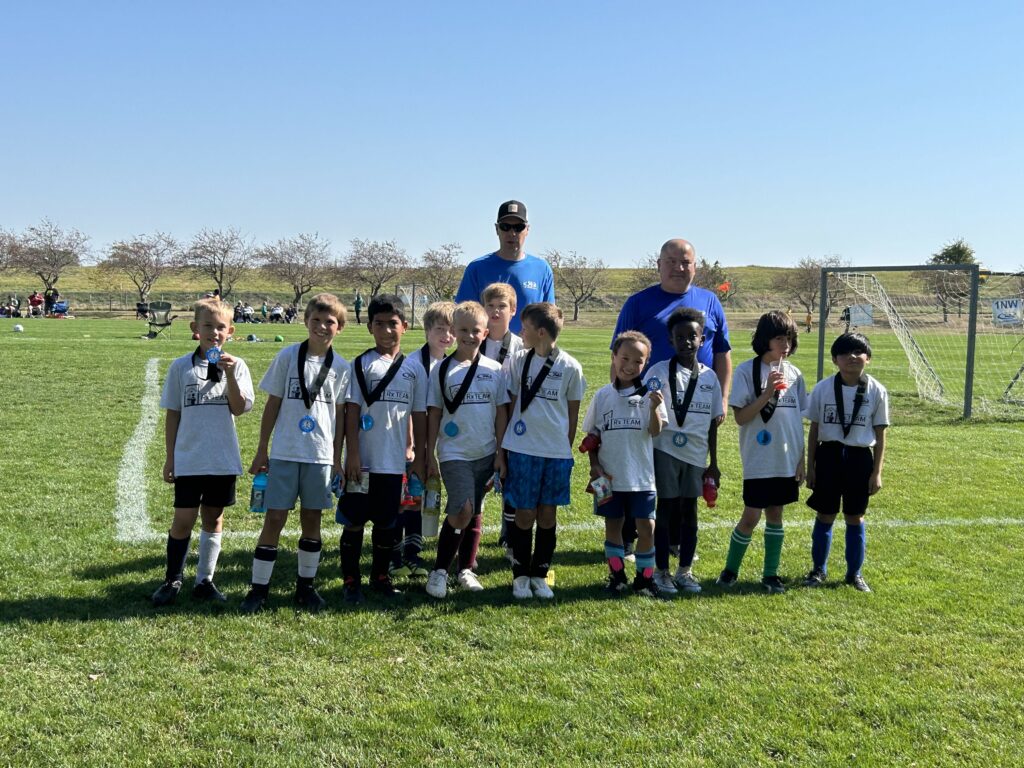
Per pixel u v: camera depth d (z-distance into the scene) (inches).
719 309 254.4
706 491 220.8
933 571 235.0
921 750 139.3
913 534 273.4
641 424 211.2
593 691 157.8
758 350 220.4
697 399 220.4
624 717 147.9
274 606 198.2
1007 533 275.4
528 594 210.4
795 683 162.9
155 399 540.1
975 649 180.4
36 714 143.3
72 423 446.0
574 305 3016.7
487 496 319.0
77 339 1078.4
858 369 218.7
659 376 221.9
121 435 415.8
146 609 193.3
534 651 176.6
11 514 268.1
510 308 237.8
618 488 210.8
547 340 210.2
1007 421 567.5
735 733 143.5
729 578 225.0
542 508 210.4
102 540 244.5
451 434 211.3
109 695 151.2
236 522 272.4
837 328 2107.5
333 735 140.0
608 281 3870.6
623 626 191.5
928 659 175.2
